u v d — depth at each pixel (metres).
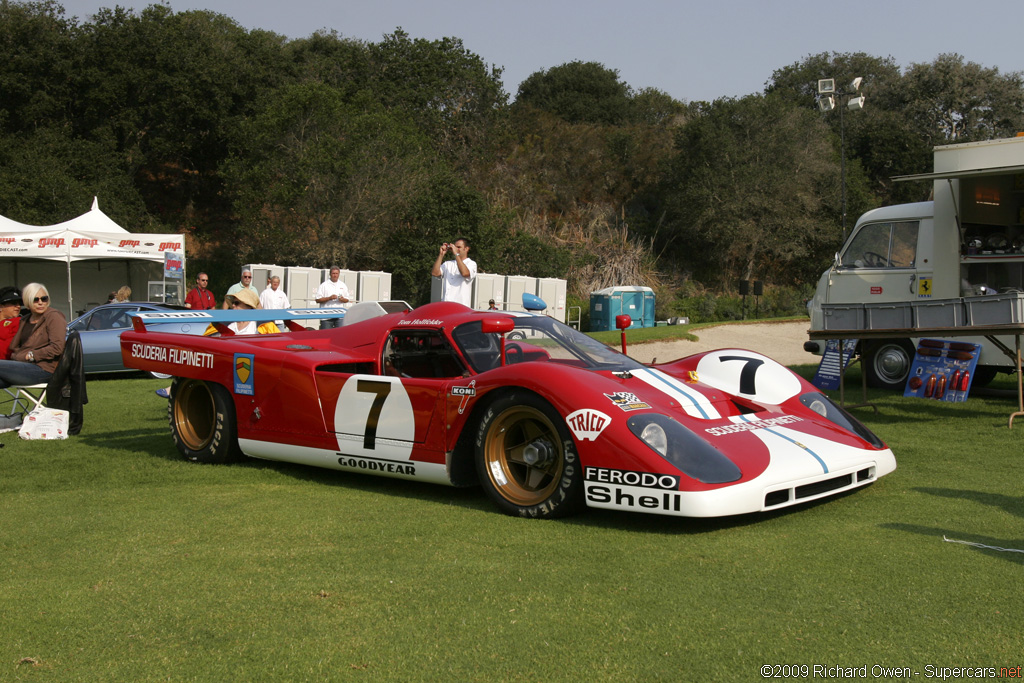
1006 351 6.49
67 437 6.38
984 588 2.72
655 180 41.75
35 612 2.68
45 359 6.61
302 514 3.92
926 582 2.79
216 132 39.25
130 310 11.62
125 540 3.50
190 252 36.97
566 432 3.69
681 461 3.44
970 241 8.41
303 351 5.04
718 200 37.69
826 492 3.74
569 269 34.03
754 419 4.14
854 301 9.47
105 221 18.45
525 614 2.59
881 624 2.44
